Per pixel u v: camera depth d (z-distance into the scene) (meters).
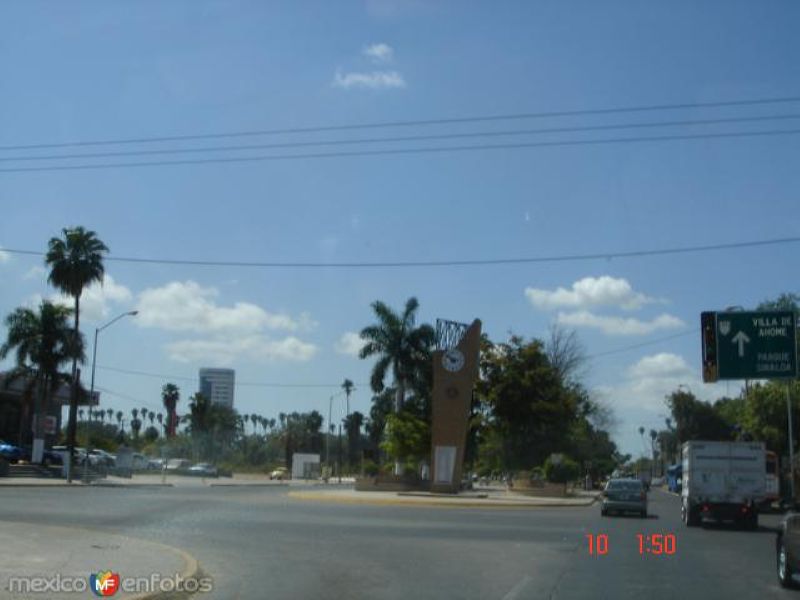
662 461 148.25
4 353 66.94
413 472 58.59
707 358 28.47
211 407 136.00
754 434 64.62
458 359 54.88
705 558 21.33
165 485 61.19
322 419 147.25
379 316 68.88
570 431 69.38
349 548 21.52
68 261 65.56
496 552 21.45
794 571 16.02
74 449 66.38
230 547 21.16
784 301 64.75
